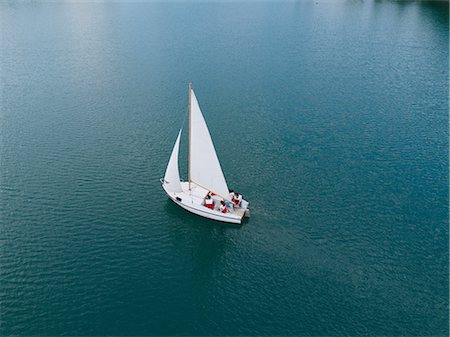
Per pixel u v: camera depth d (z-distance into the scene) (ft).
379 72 354.13
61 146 229.45
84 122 259.60
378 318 132.05
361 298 139.03
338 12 642.63
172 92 312.09
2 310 130.62
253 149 229.86
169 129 253.24
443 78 336.70
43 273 144.97
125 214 176.76
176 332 127.44
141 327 128.26
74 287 140.56
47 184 194.59
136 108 282.36
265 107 285.02
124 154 223.10
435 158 220.02
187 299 138.62
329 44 447.01
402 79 336.29
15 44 435.12
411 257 155.84
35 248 155.94
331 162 217.15
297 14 638.53
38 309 131.85
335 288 142.92
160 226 170.91
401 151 227.20
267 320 131.95
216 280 146.30
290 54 412.16
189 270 150.10
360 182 200.34
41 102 288.51
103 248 157.99
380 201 186.70
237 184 199.00
